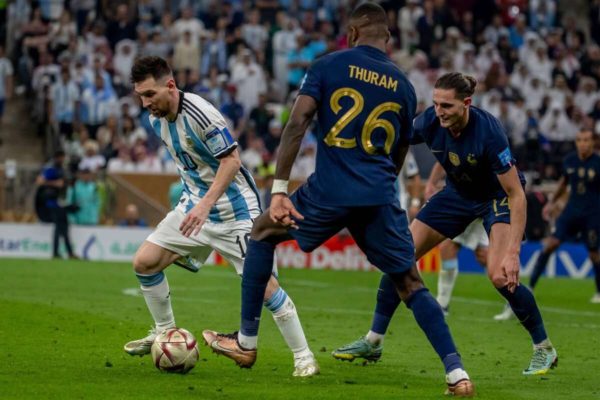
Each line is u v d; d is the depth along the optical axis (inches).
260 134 3454.7
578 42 4259.4
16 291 1925.4
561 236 2143.2
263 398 934.4
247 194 1121.4
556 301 2210.9
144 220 3090.6
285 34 3779.5
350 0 4069.9
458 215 1225.4
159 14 3949.3
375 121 970.1
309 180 986.1
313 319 1685.5
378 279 2598.4
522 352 1347.2
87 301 1793.8
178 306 1808.6
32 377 1022.4
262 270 1027.3
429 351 1325.0
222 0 3981.3
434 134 1152.8
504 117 3558.1
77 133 3376.0
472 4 4131.4
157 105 1068.5
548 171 3329.2
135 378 1029.8
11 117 3713.1
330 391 981.2
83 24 3823.8
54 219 2891.2
